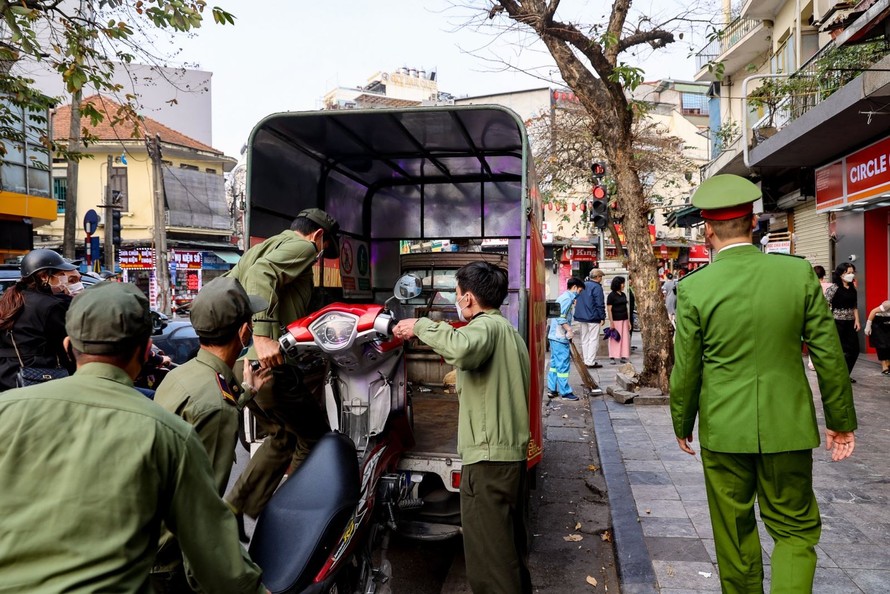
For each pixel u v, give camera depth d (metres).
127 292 1.71
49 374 4.61
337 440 2.86
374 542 3.24
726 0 19.02
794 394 2.78
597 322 12.68
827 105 9.53
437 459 3.71
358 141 5.30
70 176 15.09
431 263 6.48
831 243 13.70
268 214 4.95
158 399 2.31
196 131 33.81
